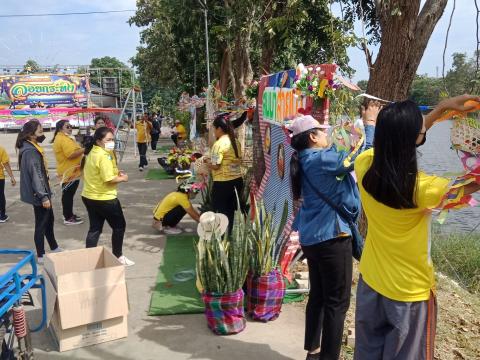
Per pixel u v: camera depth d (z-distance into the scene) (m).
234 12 9.65
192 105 13.06
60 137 7.09
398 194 2.04
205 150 12.68
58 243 6.40
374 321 2.36
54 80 26.92
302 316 4.18
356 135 2.79
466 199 1.91
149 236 6.71
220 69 16.61
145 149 13.72
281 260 4.33
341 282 3.03
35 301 4.45
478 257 6.72
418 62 4.72
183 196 6.73
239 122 7.00
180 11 13.42
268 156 5.49
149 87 55.06
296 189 3.20
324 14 9.49
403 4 4.54
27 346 3.12
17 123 34.25
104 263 4.23
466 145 2.05
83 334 3.66
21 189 5.50
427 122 2.21
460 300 4.83
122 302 3.74
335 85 3.73
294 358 3.50
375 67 4.89
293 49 12.25
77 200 9.27
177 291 4.72
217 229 4.01
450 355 3.61
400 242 2.18
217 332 3.83
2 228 7.26
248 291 4.11
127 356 3.54
